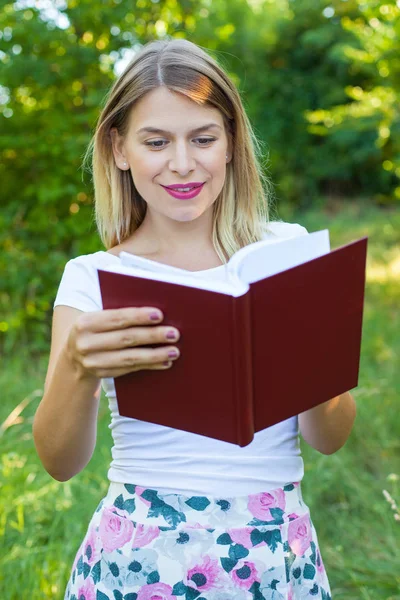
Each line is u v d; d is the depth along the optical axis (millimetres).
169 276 1128
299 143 14922
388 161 7504
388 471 3568
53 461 1378
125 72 1437
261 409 1212
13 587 2502
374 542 2898
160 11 5461
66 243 5648
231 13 11297
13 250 5277
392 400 4223
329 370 1268
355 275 1230
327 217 13109
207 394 1171
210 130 1388
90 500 3045
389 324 5859
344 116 7602
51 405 1305
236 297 1083
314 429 1502
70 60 5234
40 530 2900
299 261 1245
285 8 14914
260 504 1364
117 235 1590
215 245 1529
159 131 1370
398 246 9664
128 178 1569
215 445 1382
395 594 2623
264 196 1614
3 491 3086
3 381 4316
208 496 1354
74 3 5219
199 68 1392
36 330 5211
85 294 1447
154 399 1215
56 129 5324
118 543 1362
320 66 14812
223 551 1327
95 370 1163
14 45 5230
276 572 1335
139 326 1134
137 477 1389
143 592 1335
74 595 1433
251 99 13938
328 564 2824
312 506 3166
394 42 6375
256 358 1169
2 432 3502
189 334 1131
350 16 7758
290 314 1173
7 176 5574
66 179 5449
